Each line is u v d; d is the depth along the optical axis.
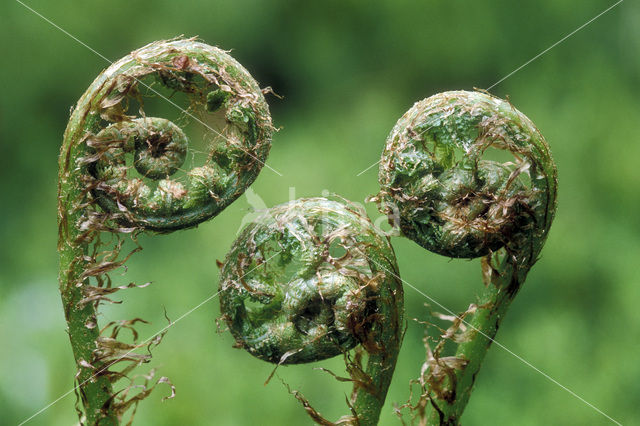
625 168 0.96
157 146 0.34
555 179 0.34
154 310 0.78
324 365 0.69
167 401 0.63
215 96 0.35
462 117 0.34
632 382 0.77
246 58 1.23
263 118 0.34
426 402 0.34
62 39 1.18
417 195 0.34
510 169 0.35
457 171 0.34
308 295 0.34
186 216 0.34
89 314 0.34
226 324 0.35
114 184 0.34
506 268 0.35
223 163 0.34
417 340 0.76
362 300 0.34
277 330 0.35
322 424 0.34
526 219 0.34
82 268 0.34
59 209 0.34
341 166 0.99
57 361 0.67
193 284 0.82
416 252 0.81
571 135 1.01
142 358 0.34
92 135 0.34
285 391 0.67
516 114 0.34
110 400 0.34
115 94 0.34
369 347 0.34
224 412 0.65
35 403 0.64
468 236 0.34
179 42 0.34
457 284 0.80
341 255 0.35
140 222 0.34
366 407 0.34
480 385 0.78
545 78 1.12
